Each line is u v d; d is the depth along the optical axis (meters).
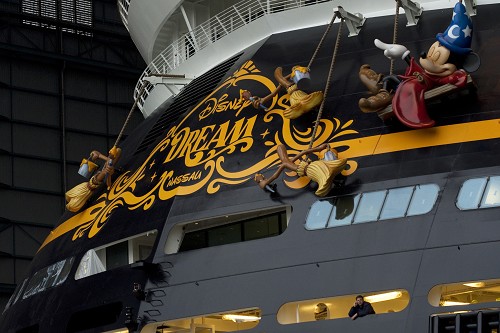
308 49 54.41
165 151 55.53
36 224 96.56
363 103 47.06
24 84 98.69
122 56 103.56
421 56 46.88
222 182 50.31
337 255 44.94
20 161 97.12
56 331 53.59
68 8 102.00
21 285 60.19
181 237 50.62
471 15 51.31
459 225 43.00
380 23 53.78
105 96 102.25
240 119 52.62
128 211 54.09
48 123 99.06
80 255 55.03
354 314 43.44
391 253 43.78
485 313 40.66
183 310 47.91
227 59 59.50
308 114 50.34
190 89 60.19
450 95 46.53
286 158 48.12
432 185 44.53
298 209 47.06
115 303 50.78
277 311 45.38
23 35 99.44
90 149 100.44
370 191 45.72
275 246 46.72
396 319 42.47
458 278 41.97
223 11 60.97
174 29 66.25
